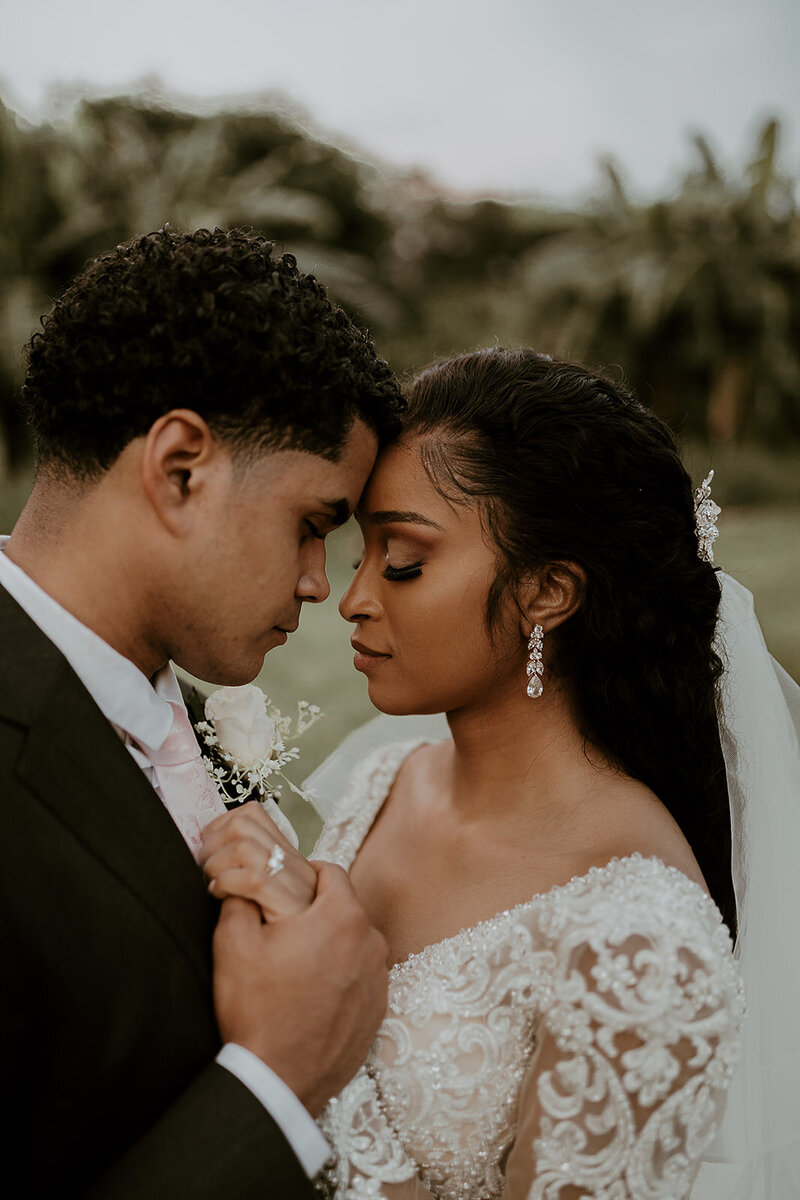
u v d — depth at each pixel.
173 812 1.34
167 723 1.31
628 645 1.48
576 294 17.19
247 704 1.52
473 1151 1.29
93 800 1.10
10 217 13.22
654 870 1.28
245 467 1.23
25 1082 1.06
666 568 1.50
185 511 1.23
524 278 18.70
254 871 1.19
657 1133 1.14
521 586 1.44
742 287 16.16
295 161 19.95
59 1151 1.07
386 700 1.54
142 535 1.23
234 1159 1.04
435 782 1.76
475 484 1.41
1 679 1.10
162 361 1.18
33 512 1.27
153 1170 1.03
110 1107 1.07
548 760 1.51
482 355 1.54
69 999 1.03
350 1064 1.19
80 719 1.12
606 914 1.23
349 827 1.83
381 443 1.46
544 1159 1.18
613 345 16.67
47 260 13.44
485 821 1.54
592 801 1.46
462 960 1.36
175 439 1.19
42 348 1.25
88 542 1.23
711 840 1.59
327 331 1.27
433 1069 1.31
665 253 16.56
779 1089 1.64
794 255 16.36
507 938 1.33
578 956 1.22
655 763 1.53
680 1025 1.14
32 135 13.62
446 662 1.47
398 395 1.39
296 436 1.24
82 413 1.20
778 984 1.67
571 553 1.43
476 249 22.78
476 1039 1.30
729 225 16.31
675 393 16.86
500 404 1.43
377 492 1.46
